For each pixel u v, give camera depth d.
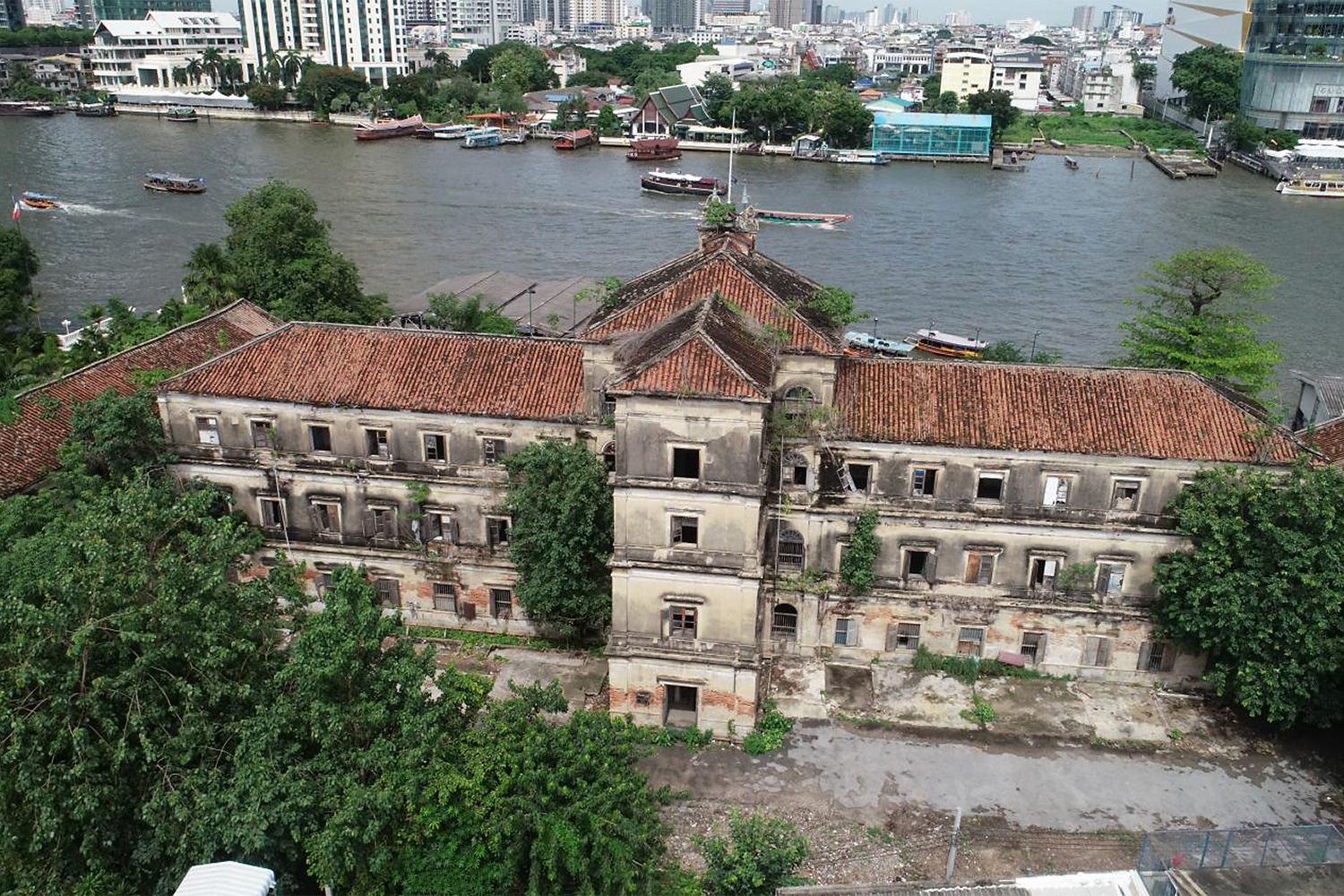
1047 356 101.19
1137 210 195.25
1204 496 53.59
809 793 51.53
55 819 36.16
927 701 58.03
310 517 63.41
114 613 39.19
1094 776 52.81
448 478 61.19
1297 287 143.88
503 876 39.81
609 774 41.44
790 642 61.41
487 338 62.91
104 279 139.88
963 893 39.22
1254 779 52.81
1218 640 53.84
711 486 50.38
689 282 57.88
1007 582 58.22
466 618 64.50
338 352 62.88
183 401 62.06
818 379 55.44
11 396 67.06
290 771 39.41
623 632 54.41
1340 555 50.19
